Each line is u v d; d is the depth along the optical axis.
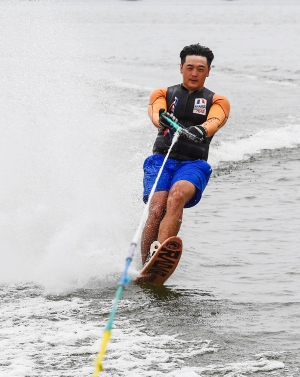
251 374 15.16
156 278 21.64
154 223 22.44
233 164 43.53
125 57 116.38
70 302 19.62
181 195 21.84
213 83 83.31
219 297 20.67
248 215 31.16
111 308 19.25
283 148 49.34
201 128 21.75
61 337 16.86
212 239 27.20
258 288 21.53
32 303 19.42
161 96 23.34
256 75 93.56
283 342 17.14
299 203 33.53
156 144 23.42
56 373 14.83
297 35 185.88
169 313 19.08
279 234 28.00
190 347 16.64
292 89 79.31
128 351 16.20
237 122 57.50
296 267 23.69
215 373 15.16
